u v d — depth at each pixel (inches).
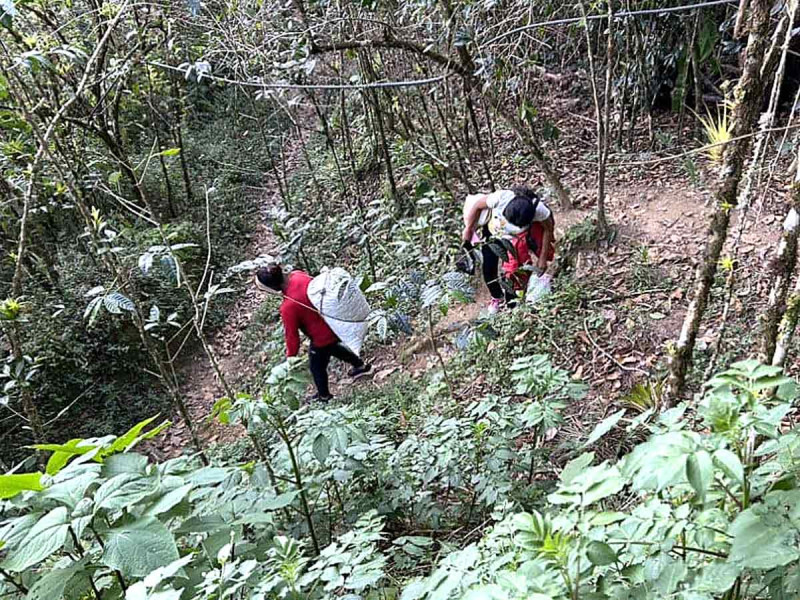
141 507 59.9
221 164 336.2
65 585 56.3
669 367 103.1
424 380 180.4
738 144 84.9
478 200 161.0
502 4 214.1
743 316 151.9
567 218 213.9
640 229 196.4
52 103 184.5
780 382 43.4
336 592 77.6
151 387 225.1
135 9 188.4
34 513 55.3
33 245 230.5
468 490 111.4
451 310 205.6
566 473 54.2
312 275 251.6
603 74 258.5
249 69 221.3
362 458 104.5
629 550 48.8
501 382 159.5
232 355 239.0
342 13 209.9
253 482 93.4
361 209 237.0
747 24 82.2
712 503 48.7
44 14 181.3
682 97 235.9
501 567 56.4
